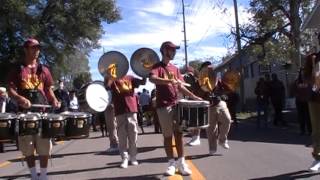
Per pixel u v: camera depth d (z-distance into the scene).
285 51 36.12
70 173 10.09
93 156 12.77
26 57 8.27
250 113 34.09
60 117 8.00
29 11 36.78
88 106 11.10
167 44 9.13
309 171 9.17
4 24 35.03
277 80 21.28
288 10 35.84
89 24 39.16
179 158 9.20
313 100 8.99
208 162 10.71
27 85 8.18
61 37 39.12
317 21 26.02
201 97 11.66
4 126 7.72
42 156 8.28
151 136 18.67
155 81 8.88
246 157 11.30
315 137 9.09
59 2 37.53
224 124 12.02
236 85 11.75
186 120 8.82
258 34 37.94
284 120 22.16
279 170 9.51
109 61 10.65
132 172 9.87
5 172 10.64
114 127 13.69
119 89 10.56
